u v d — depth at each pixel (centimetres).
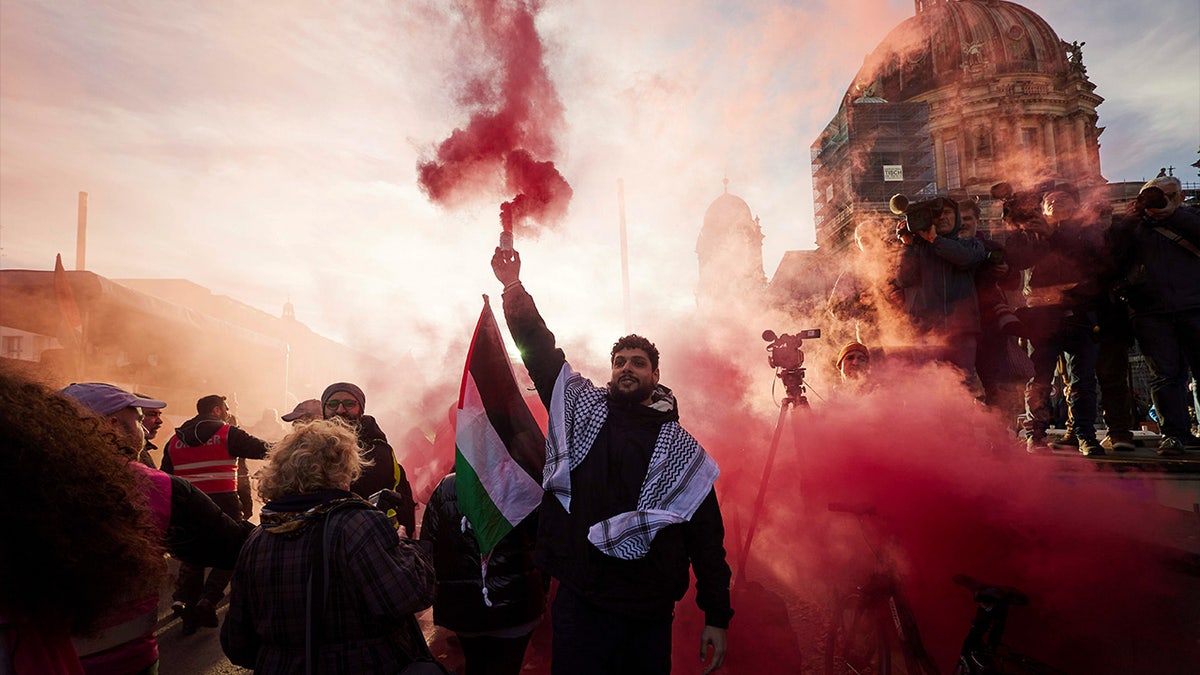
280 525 212
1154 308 489
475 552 312
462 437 302
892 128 4466
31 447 129
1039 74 4631
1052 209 549
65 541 128
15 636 127
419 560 224
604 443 259
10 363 145
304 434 226
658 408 270
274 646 209
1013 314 524
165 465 544
